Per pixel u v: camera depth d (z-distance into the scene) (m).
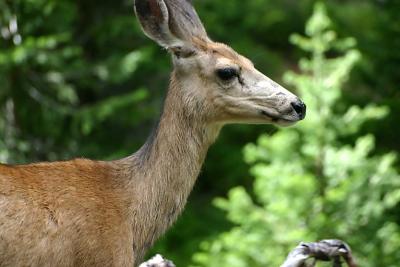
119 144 18.31
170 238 18.16
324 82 14.82
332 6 21.41
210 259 14.90
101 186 8.90
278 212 14.42
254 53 20.38
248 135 20.50
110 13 18.94
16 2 16.30
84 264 8.57
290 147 15.03
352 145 17.03
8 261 8.14
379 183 14.55
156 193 9.12
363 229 14.48
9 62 15.55
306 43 15.20
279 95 9.24
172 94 9.27
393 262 14.38
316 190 14.78
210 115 9.28
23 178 8.41
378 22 18.02
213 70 9.22
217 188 19.94
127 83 19.22
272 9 23.11
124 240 8.84
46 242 8.30
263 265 14.39
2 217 8.10
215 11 19.89
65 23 17.47
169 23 9.24
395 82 18.06
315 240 14.16
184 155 9.23
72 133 17.14
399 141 17.86
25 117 16.91
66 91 16.89
